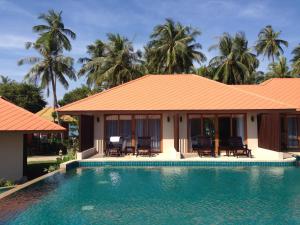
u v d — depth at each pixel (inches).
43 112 1964.8
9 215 388.8
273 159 719.1
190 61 1900.8
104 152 843.4
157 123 870.4
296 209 406.6
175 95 879.7
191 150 857.5
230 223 359.3
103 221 367.9
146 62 2037.4
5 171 652.7
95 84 1904.5
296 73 2148.1
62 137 1593.3
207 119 871.7
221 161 703.1
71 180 575.2
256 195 474.0
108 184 548.4
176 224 357.7
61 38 1733.5
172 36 1899.6
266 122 799.1
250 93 882.8
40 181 560.7
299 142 952.3
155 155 820.0
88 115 837.2
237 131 893.8
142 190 508.4
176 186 532.7
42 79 1699.1
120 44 1801.2
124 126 877.2
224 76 1945.1
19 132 641.0
